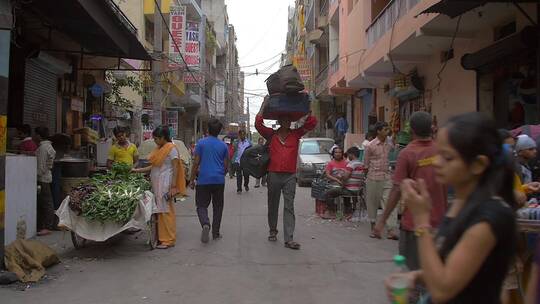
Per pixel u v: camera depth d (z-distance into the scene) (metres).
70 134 14.38
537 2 8.59
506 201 2.17
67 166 9.76
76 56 14.70
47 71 12.64
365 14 18.27
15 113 11.05
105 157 14.01
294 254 7.54
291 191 8.06
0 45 5.93
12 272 6.03
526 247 4.27
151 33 26.66
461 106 12.71
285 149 8.05
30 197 8.21
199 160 8.50
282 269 6.70
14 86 11.05
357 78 19.34
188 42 28.02
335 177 10.84
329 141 20.72
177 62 23.97
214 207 8.70
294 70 7.93
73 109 14.70
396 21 13.79
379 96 21.33
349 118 27.89
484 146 2.11
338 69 24.41
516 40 9.27
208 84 46.44
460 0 8.00
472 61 11.20
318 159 19.22
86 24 9.61
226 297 5.55
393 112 18.58
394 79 17.30
